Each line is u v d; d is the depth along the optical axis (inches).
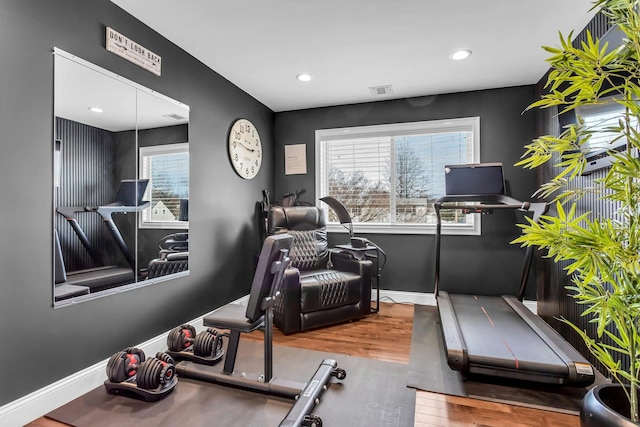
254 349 96.9
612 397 50.6
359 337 105.5
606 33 75.4
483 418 63.0
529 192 130.0
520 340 81.4
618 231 48.8
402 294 144.6
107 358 78.2
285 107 159.3
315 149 159.0
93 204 75.9
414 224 145.3
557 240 48.2
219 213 121.1
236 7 81.4
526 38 96.0
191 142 107.2
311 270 135.1
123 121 83.4
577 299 94.5
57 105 68.2
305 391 68.3
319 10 82.9
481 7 81.7
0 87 58.7
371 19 86.8
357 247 128.3
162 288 95.3
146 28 89.4
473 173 124.3
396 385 75.1
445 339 82.0
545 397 70.0
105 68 78.5
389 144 150.9
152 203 92.2
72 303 70.7
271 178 161.8
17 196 61.4
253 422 61.9
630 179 44.2
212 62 111.8
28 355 62.5
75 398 69.4
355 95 142.9
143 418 62.9
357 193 155.8
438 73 120.3
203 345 83.5
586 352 90.2
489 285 134.0
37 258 64.6
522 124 130.6
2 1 59.0
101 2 77.2
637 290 45.3
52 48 67.1
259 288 70.6
